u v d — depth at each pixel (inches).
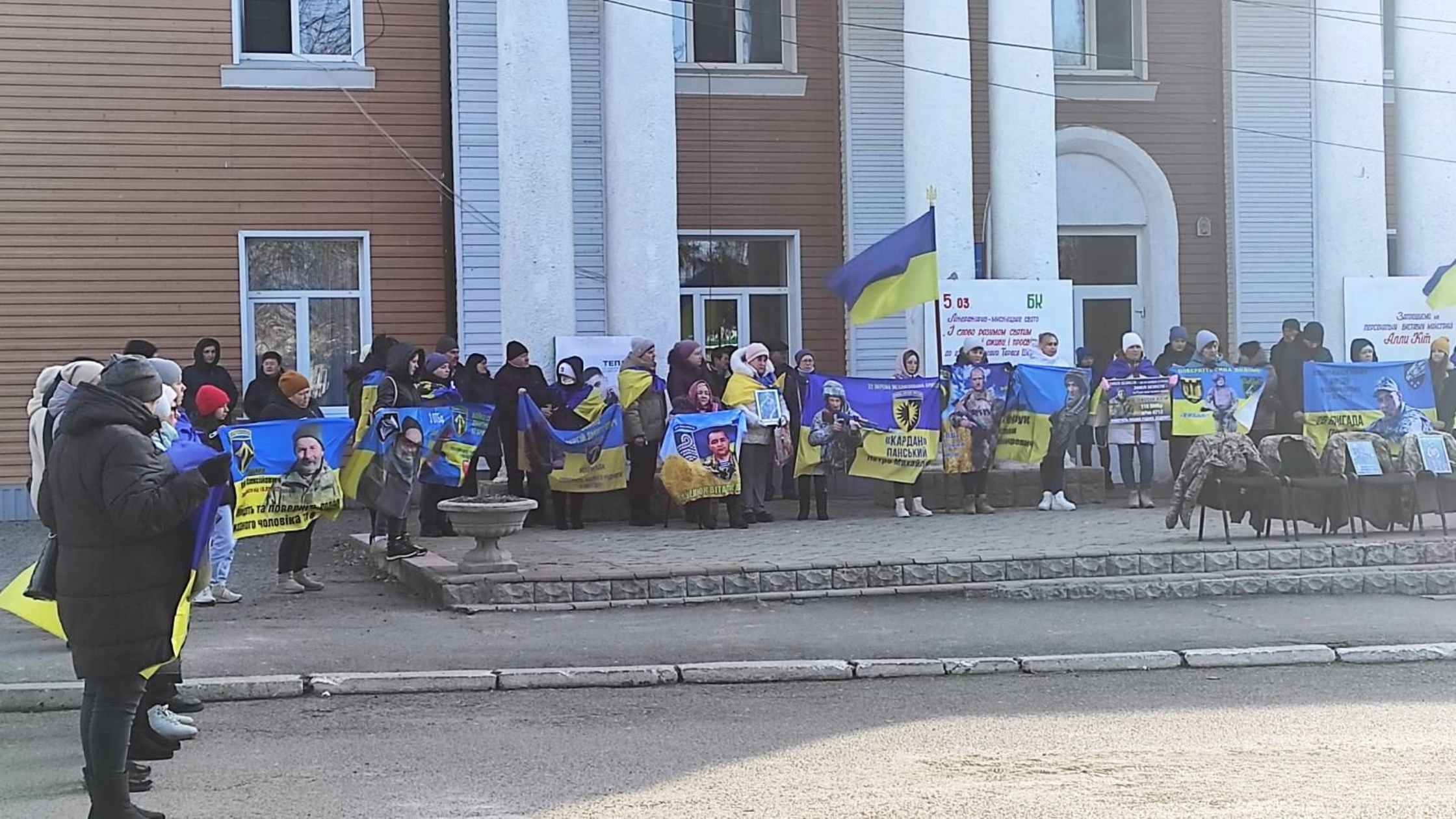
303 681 359.3
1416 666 404.5
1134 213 843.4
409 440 508.7
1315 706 347.9
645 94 682.8
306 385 491.5
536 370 613.6
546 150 666.8
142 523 235.8
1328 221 767.1
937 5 695.1
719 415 589.6
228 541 468.8
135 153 727.7
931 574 491.5
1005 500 671.1
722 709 344.5
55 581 273.3
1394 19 801.6
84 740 242.8
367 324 755.4
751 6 804.0
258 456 474.6
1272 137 840.3
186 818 252.8
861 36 799.7
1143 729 321.4
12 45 714.8
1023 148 698.2
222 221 737.6
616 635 420.8
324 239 752.3
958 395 640.4
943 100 695.7
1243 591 502.3
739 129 797.9
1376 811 248.8
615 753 298.7
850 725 325.4
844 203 803.4
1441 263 755.4
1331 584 508.4
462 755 298.2
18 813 258.2
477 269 749.9
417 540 567.2
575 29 755.4
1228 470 532.7
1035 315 666.2
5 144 713.6
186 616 258.2
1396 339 721.6
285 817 252.7
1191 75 844.0
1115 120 837.8
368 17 753.6
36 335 716.7
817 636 422.0
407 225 758.5
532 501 474.3
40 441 359.6
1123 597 494.0
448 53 757.9
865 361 802.2
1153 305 845.2
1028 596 491.2
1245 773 278.1
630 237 681.6
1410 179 762.8
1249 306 845.2
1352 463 544.1
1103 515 629.9
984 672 390.3
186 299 733.9
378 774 282.4
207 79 735.1
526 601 459.2
